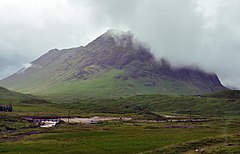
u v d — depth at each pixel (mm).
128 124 173000
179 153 63156
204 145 68312
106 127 154000
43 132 137375
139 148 84625
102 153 79562
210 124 166500
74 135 120438
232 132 114438
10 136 126125
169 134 115812
